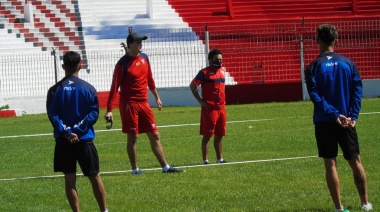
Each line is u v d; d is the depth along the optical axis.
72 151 22.91
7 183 31.66
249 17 91.44
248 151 39.44
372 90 77.00
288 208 24.14
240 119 57.72
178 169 33.31
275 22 89.56
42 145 46.41
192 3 94.00
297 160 34.72
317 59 22.83
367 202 23.23
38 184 31.02
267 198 25.91
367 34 85.12
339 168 31.70
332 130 22.41
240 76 81.38
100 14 92.44
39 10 91.44
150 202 26.14
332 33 22.86
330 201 24.88
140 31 86.94
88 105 22.88
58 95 22.84
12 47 84.94
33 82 78.94
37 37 87.62
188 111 68.00
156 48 82.00
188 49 82.62
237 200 25.84
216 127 35.22
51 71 79.81
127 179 31.30
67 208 25.83
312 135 45.00
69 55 23.12
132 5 94.62
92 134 22.95
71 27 89.62
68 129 22.55
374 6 93.56
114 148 43.06
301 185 28.09
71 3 93.31
